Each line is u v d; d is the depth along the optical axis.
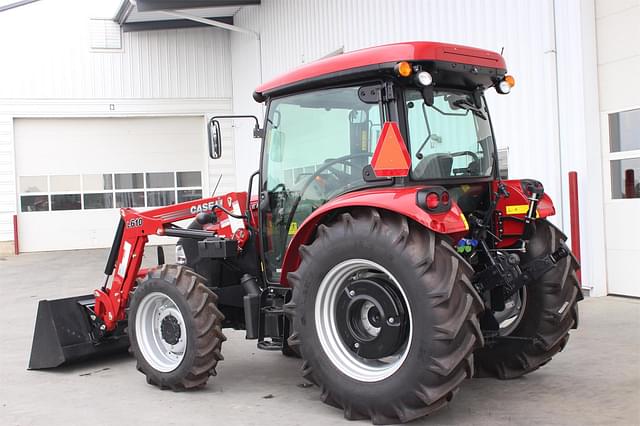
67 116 18.30
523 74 7.68
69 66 18.28
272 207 4.62
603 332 5.67
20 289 10.90
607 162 7.09
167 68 18.91
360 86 4.02
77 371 5.43
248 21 17.03
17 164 18.16
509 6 7.80
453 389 3.55
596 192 7.11
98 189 18.64
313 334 3.92
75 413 4.30
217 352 4.56
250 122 17.59
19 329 7.40
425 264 3.52
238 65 18.30
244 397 4.46
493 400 4.12
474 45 8.41
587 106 7.08
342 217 3.86
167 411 4.23
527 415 3.83
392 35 10.21
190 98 19.05
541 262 4.24
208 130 4.70
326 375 3.87
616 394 4.13
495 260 4.21
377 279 3.80
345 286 3.91
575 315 4.46
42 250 18.28
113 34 18.53
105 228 18.67
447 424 3.72
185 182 19.22
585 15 7.07
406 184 3.86
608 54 7.02
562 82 7.26
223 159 19.27
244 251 4.99
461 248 4.07
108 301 5.39
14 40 17.95
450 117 4.18
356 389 3.75
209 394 4.57
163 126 19.06
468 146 4.28
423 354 3.50
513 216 4.42
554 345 4.43
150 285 4.68
